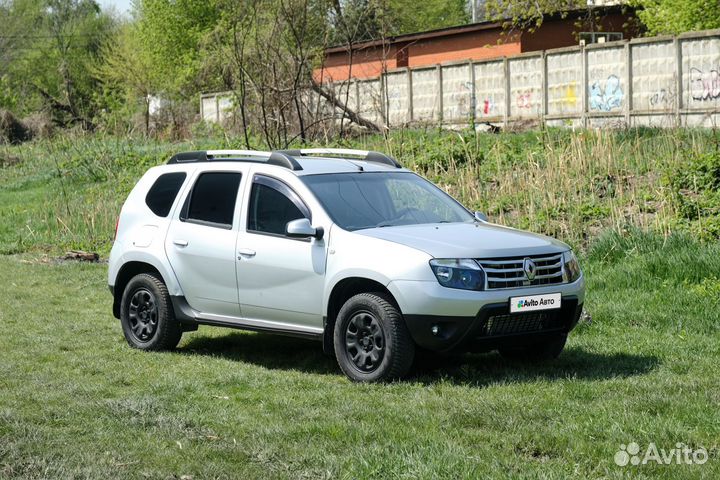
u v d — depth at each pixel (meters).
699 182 14.38
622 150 17.12
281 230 8.27
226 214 8.76
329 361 8.65
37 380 7.82
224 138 25.33
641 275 11.15
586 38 32.38
